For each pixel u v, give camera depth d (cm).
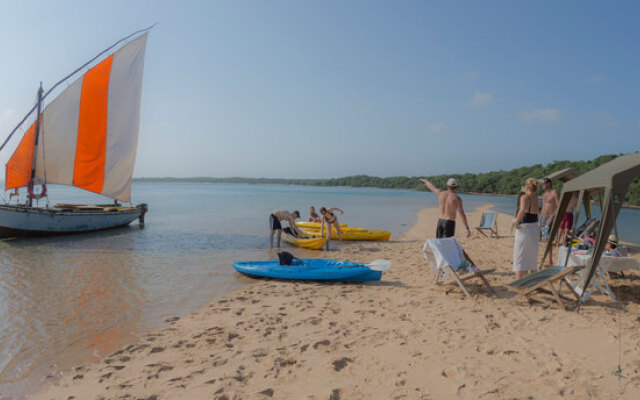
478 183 12531
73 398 354
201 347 462
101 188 1900
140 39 1922
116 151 1925
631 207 4588
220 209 3388
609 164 609
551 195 1081
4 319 586
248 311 603
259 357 430
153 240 1474
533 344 445
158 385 371
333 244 1377
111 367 416
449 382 363
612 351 418
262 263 895
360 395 344
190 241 1448
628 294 632
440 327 509
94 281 822
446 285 684
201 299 687
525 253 659
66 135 1747
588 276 553
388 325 523
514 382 359
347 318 558
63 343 495
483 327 505
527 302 602
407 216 2888
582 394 335
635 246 1218
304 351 443
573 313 546
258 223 2150
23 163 1641
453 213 734
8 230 1426
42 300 684
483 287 702
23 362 440
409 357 421
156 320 578
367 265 777
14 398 361
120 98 1902
